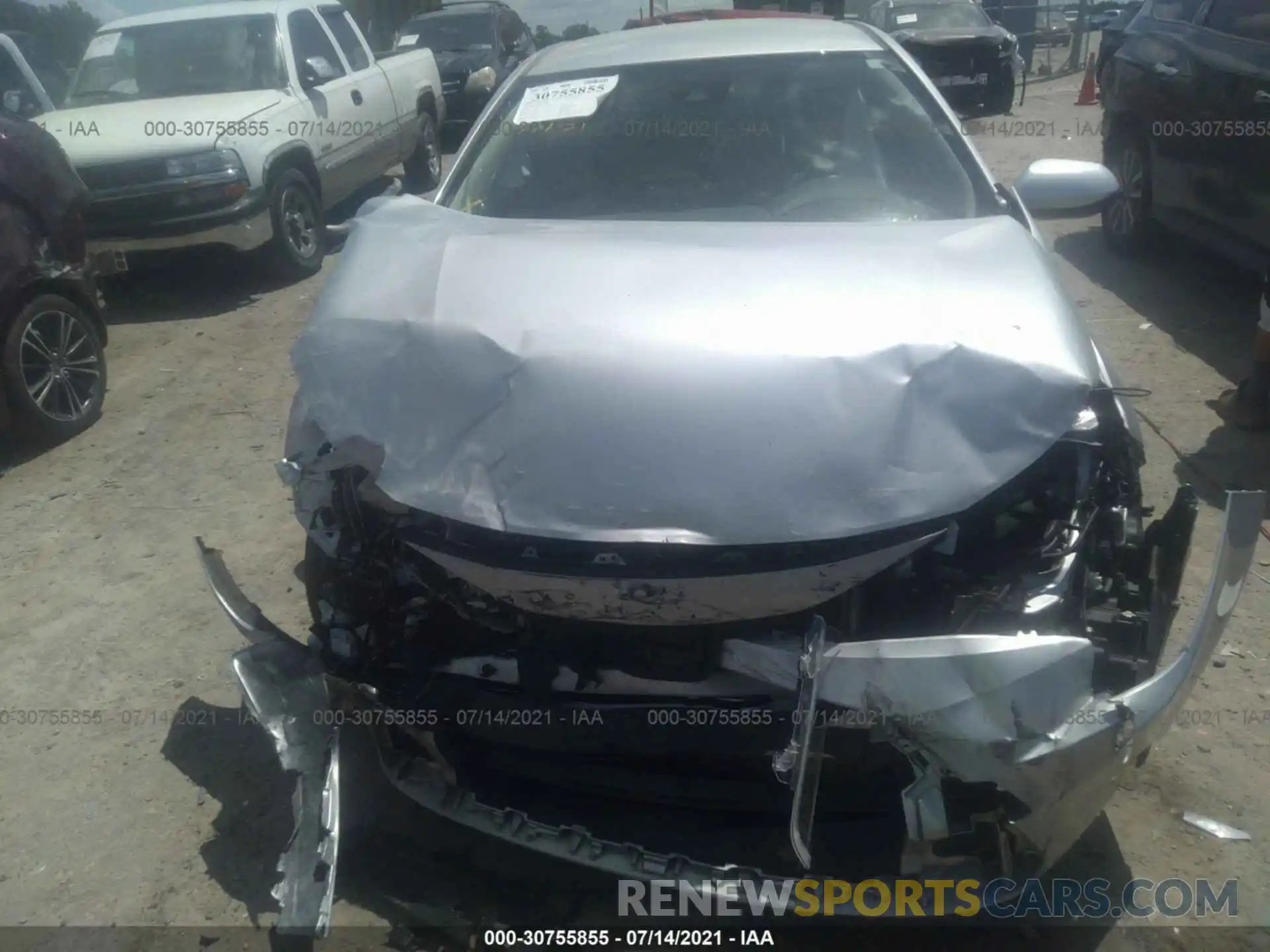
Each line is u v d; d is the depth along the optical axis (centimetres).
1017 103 1510
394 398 241
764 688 229
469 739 252
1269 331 455
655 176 340
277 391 588
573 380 231
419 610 256
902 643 206
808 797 209
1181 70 631
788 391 224
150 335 697
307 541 275
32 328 518
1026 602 222
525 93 384
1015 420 223
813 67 369
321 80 839
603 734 235
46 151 539
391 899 263
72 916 265
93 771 312
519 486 223
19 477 502
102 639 373
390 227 301
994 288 249
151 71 821
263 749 319
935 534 216
